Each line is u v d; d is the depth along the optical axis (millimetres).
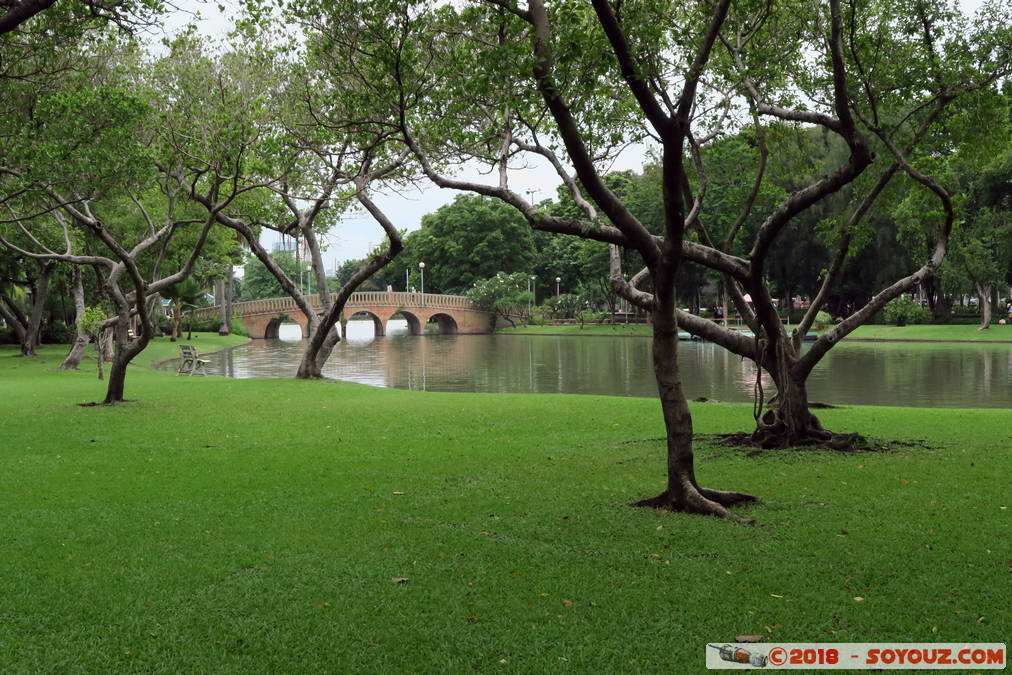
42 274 37750
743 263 11500
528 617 5176
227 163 17000
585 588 5688
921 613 5184
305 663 4590
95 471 10156
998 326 55875
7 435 13320
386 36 9258
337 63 10141
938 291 62750
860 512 7777
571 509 8008
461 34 9367
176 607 5430
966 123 12133
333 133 13148
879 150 13242
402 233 22297
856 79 11508
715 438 12891
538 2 7652
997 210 48781
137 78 17422
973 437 12539
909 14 11680
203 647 4809
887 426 14000
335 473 10008
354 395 20344
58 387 23016
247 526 7402
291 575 6016
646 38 6973
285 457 11180
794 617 5148
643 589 5660
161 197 27984
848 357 39844
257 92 17453
